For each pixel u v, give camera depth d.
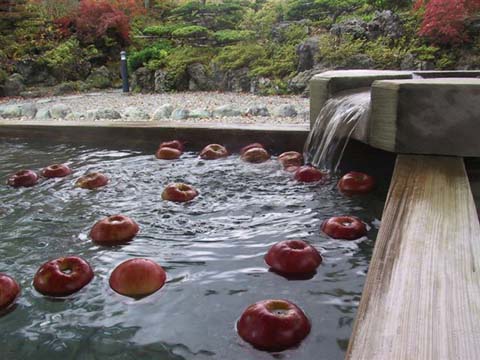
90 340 1.64
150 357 1.53
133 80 14.46
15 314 1.82
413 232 1.65
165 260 2.27
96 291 1.97
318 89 4.18
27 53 15.82
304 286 1.97
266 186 3.50
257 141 4.61
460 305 1.17
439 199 1.96
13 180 3.66
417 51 11.06
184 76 13.77
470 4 10.92
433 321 1.10
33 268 2.23
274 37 13.84
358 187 3.27
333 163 3.64
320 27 14.04
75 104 10.92
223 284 2.01
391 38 11.71
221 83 13.16
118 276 1.98
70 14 17.83
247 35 14.39
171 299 1.89
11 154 4.77
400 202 1.95
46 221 2.88
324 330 1.63
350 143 3.58
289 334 1.55
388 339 1.03
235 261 2.24
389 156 3.62
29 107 8.02
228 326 1.68
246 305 1.83
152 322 1.73
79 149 4.98
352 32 11.99
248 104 9.66
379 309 1.16
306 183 3.54
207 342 1.59
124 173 3.97
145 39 18.05
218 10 17.34
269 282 2.01
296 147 4.48
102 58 17.56
